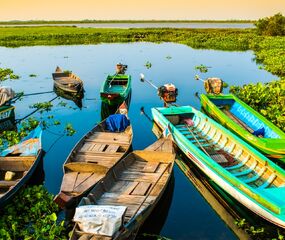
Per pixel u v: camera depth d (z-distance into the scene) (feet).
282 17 222.69
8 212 35.04
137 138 57.36
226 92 84.07
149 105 75.92
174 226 35.09
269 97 70.28
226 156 45.47
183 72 111.34
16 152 46.14
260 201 32.35
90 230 27.55
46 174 45.32
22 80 100.99
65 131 60.80
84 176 39.17
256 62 130.72
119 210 28.07
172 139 49.29
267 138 46.44
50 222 33.45
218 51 165.17
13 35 220.84
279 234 32.01
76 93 81.71
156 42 210.18
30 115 69.36
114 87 83.20
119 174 40.78
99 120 67.10
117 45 191.42
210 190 42.27
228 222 35.73
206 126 54.80
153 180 39.45
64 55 150.92
